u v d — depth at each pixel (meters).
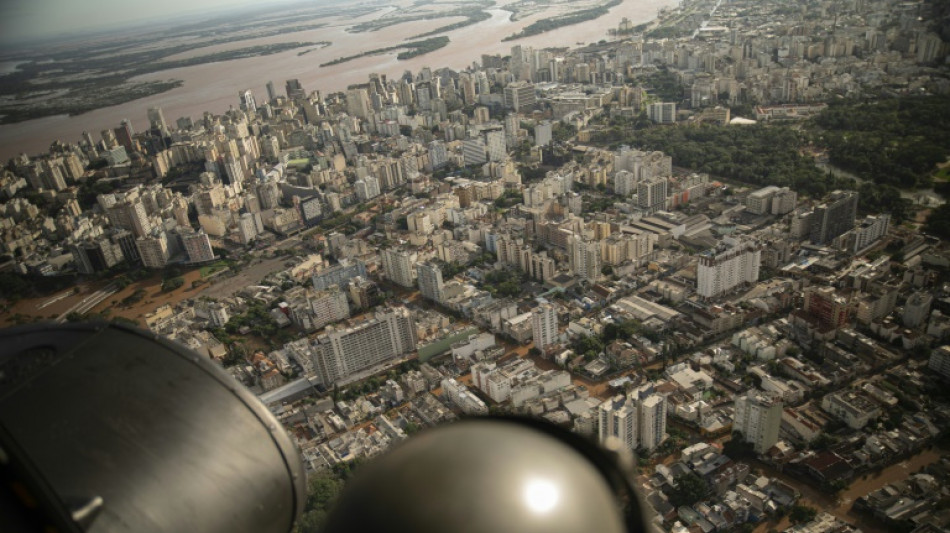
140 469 10.86
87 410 11.17
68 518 9.79
